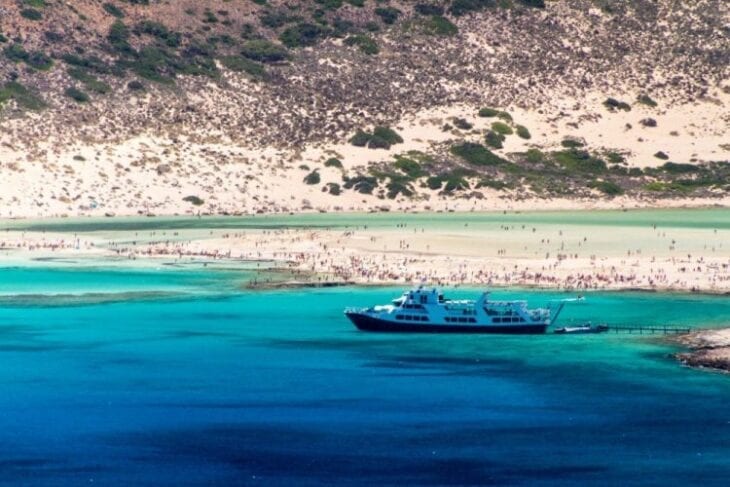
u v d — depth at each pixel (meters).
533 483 173.25
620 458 183.12
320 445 188.88
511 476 175.88
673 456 183.75
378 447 187.88
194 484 173.00
